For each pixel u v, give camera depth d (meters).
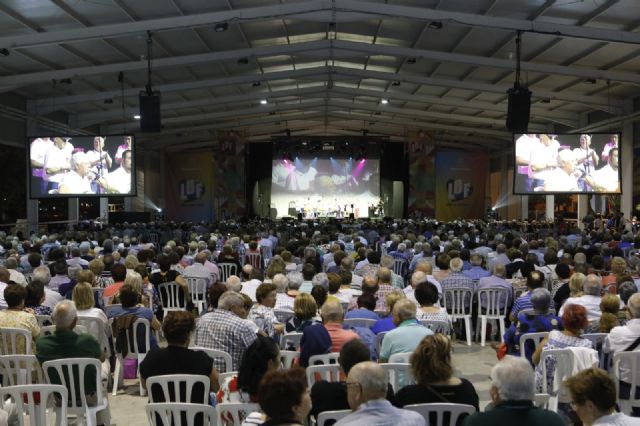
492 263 10.96
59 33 14.21
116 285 7.48
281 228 21.48
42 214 23.77
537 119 28.31
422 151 34.53
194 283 10.12
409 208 34.44
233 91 26.78
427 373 3.45
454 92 25.56
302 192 37.56
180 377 4.04
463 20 14.44
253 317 6.01
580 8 14.26
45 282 7.39
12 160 20.31
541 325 5.78
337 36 19.69
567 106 24.83
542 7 14.54
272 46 18.66
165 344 8.79
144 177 34.84
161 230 21.20
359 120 35.97
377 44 18.42
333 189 37.50
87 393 4.79
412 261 11.35
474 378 7.22
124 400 6.42
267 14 14.61
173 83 22.59
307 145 36.28
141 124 15.52
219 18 14.57
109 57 18.30
